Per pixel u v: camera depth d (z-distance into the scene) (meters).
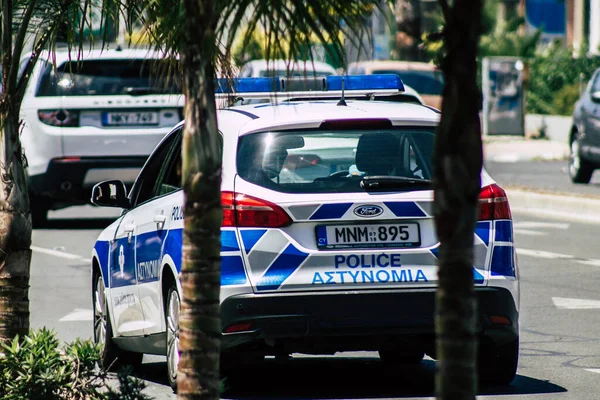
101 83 43.44
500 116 91.88
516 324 18.94
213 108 12.22
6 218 17.84
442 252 10.26
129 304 21.44
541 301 29.61
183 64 12.24
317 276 18.23
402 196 18.53
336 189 18.55
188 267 12.24
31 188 43.69
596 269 34.97
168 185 20.77
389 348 18.72
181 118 43.75
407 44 69.38
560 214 49.72
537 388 19.89
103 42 17.39
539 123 95.38
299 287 18.19
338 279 18.23
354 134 19.09
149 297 20.44
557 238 42.03
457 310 10.20
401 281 18.33
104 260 22.81
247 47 12.88
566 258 37.25
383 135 19.12
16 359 16.42
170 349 19.64
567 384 20.25
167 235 19.61
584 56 107.19
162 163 21.50
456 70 10.12
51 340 16.95
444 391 10.26
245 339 18.22
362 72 69.19
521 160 75.12
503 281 18.70
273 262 18.23
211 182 12.18
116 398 15.69
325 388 19.97
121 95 43.25
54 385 16.16
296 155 18.81
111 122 43.34
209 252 12.22
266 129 19.02
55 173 43.12
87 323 27.30
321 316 18.19
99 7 17.95
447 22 10.19
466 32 10.09
